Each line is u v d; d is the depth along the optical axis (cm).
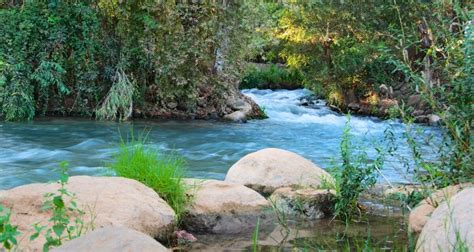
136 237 310
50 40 1318
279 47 1955
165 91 1402
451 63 510
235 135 1196
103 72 1383
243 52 1477
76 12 1340
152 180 506
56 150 934
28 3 1324
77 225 390
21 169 782
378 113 1672
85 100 1377
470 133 474
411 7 1514
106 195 444
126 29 1378
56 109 1365
